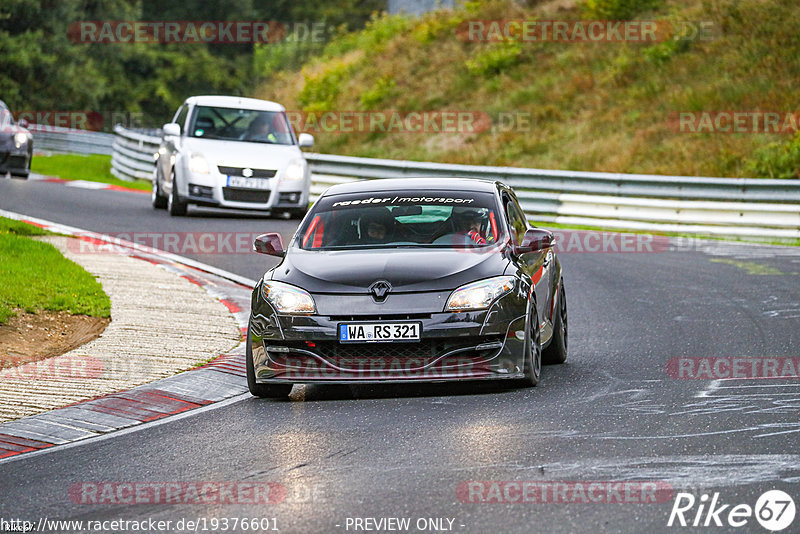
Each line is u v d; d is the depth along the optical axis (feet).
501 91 384.47
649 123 330.75
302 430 80.28
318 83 431.02
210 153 222.89
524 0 450.30
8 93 561.02
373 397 92.84
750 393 88.58
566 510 57.72
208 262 174.50
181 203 224.12
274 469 68.90
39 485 67.51
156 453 74.69
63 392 92.63
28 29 575.38
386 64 433.48
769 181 228.43
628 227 242.58
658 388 91.86
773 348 110.52
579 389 92.48
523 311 91.66
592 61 385.29
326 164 291.17
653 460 67.56
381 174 280.51
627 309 140.15
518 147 338.95
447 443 73.87
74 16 604.49
